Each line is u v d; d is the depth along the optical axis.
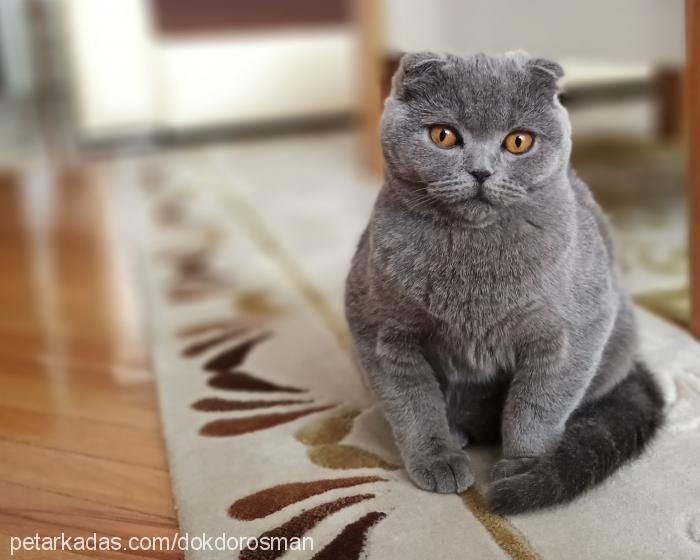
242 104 2.19
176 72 2.13
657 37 0.98
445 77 0.51
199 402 0.72
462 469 0.55
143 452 0.65
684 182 1.38
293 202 1.48
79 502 0.58
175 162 1.95
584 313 0.55
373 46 1.55
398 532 0.51
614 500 0.53
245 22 2.21
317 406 0.70
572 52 1.11
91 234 1.37
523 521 0.52
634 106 2.07
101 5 2.06
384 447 0.62
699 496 0.53
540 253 0.53
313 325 0.89
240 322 0.92
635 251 1.05
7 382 0.80
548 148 0.52
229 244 1.24
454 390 0.61
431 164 0.51
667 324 0.81
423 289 0.54
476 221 0.52
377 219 0.56
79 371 0.82
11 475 0.63
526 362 0.56
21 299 1.06
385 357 0.57
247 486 0.58
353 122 2.27
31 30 3.45
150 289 1.06
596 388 0.61
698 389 0.67
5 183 1.82
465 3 1.28
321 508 0.54
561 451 0.54
